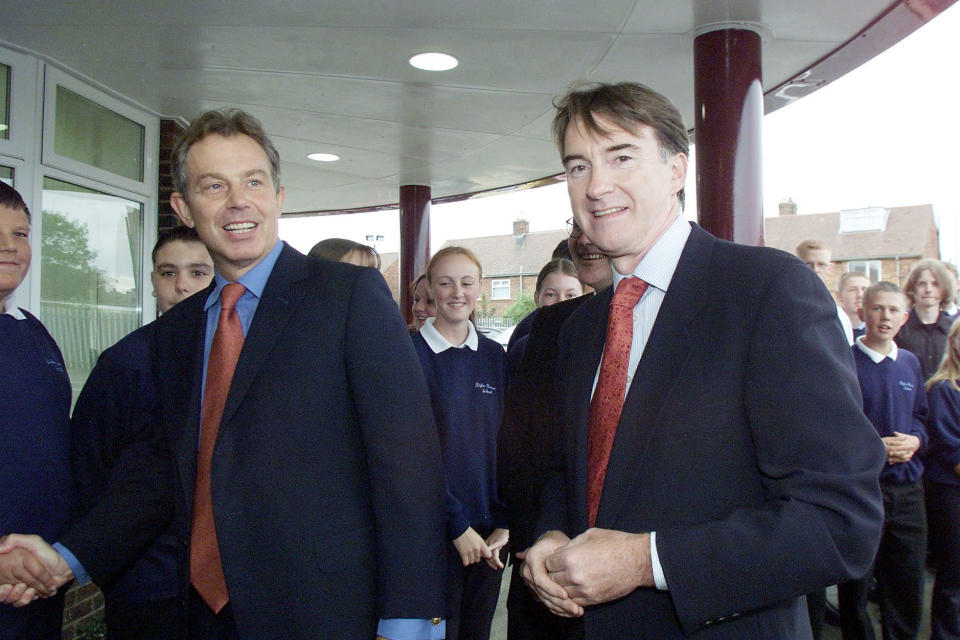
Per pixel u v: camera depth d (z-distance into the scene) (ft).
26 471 5.35
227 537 4.14
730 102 11.05
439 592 4.17
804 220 104.73
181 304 5.19
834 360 3.20
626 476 3.51
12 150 11.60
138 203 15.17
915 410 10.41
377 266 8.51
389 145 18.34
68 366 13.06
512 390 6.37
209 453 4.40
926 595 13.25
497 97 14.56
